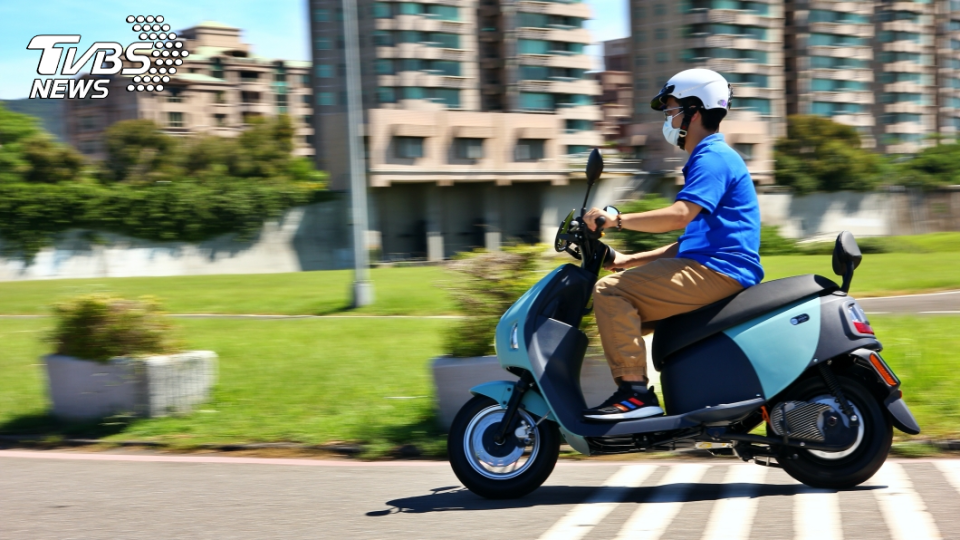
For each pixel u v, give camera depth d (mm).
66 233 43594
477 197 55188
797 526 3707
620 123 67562
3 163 45562
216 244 46719
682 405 4223
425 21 59656
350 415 6457
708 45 65875
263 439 5980
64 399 6742
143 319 6887
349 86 17891
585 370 5074
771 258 32844
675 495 4336
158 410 6660
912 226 67750
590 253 4449
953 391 6242
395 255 52438
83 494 4766
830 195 65062
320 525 4047
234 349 10000
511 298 6066
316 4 61031
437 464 5312
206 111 90875
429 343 10047
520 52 61969
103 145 51750
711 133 4371
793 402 4164
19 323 14664
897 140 90562
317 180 56844
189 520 4195
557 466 5129
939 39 93375
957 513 3805
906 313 12078
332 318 14148
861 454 4207
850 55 83938
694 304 4250
